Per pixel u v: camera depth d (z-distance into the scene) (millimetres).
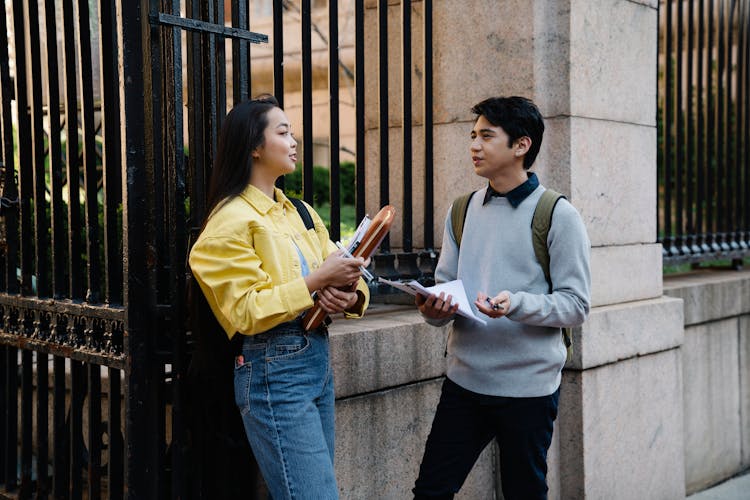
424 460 3012
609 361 4121
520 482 2873
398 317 3840
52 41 3176
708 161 5598
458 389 2951
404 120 3951
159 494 2820
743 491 5086
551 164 4055
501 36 4102
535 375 2832
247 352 2516
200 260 2453
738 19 5879
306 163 3445
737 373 5461
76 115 3109
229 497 2953
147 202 2787
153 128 2756
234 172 2537
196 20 2809
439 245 4348
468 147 4223
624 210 4371
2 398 3668
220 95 2906
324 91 8141
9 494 3547
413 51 4391
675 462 4625
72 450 3205
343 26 8148
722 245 5715
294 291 2391
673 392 4598
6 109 3484
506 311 2676
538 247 2836
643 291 4508
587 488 4023
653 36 4543
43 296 3305
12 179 3496
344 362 3326
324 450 2510
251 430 2521
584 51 4074
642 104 4473
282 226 2598
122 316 2834
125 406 2797
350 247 2545
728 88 5723
